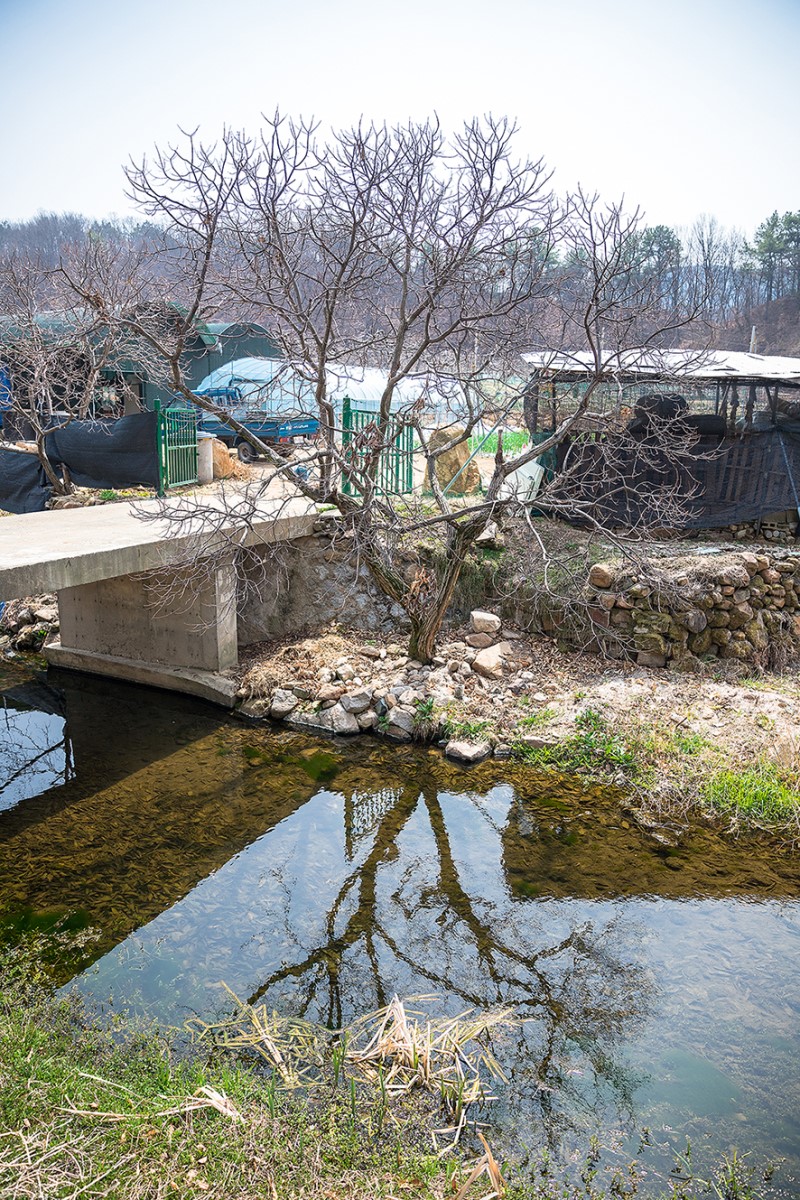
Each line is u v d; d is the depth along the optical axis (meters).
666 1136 4.14
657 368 9.28
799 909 6.08
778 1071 4.58
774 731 8.20
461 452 13.04
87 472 13.78
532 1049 4.73
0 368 15.20
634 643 9.62
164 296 9.58
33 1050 4.29
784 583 10.01
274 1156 3.69
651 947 5.66
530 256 8.57
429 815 7.43
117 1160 3.52
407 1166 3.76
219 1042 4.61
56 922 5.76
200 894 6.18
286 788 7.83
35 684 10.33
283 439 16.59
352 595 10.98
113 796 7.62
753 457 11.16
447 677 9.44
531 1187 3.79
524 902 6.19
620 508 11.30
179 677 9.88
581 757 8.16
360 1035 4.77
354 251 8.80
